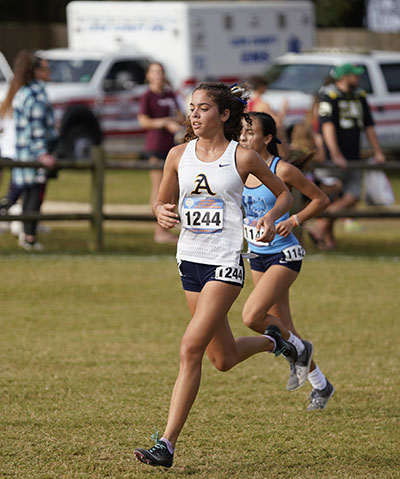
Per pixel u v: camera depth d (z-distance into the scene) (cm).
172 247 4194
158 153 4322
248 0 8788
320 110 4225
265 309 1930
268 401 2108
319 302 3156
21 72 3809
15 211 4331
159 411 2003
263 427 1920
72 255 3903
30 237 3969
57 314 2906
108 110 7025
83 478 1609
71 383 2197
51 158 3812
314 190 1936
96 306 3031
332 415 2012
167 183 1714
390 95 6744
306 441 1836
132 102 7138
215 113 1628
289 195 1686
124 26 7644
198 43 7412
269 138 1956
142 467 1669
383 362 2448
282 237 1958
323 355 2509
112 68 7125
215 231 1639
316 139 4312
